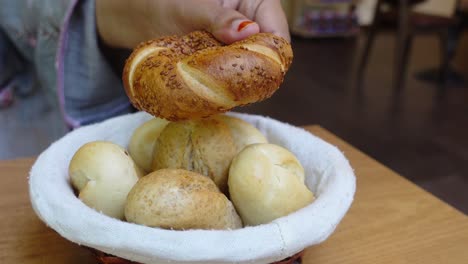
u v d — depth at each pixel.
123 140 0.47
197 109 0.34
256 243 0.32
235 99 0.34
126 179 0.37
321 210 0.34
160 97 0.34
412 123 1.73
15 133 0.75
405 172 1.36
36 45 0.66
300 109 1.81
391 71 2.40
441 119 1.78
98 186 0.36
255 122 0.48
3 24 0.67
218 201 0.34
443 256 0.42
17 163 0.55
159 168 0.39
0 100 0.74
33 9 0.62
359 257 0.41
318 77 2.23
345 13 3.11
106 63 0.63
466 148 1.53
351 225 0.46
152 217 0.32
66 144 0.42
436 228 0.46
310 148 0.43
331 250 0.42
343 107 1.86
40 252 0.41
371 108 1.86
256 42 0.36
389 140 1.58
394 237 0.44
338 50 2.79
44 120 0.76
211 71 0.33
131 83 0.36
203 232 0.32
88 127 0.45
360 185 0.53
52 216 0.34
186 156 0.38
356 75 2.30
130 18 0.53
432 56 2.67
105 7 0.56
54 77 0.66
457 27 2.17
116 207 0.36
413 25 2.06
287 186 0.35
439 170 1.38
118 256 0.33
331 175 0.39
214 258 0.31
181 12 0.44
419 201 0.50
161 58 0.35
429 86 2.17
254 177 0.35
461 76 2.32
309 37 3.05
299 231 0.33
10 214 0.45
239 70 0.33
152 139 0.42
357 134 1.62
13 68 0.74
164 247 0.31
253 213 0.35
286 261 0.35
